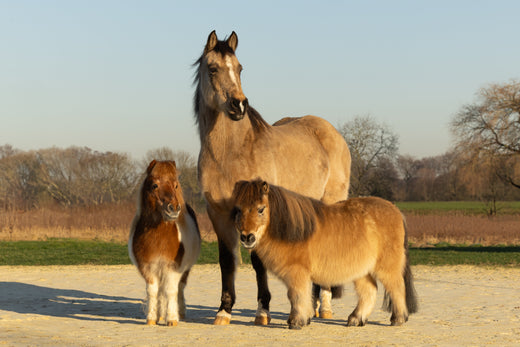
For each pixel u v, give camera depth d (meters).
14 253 21.48
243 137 7.34
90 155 50.44
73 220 29.98
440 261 18.88
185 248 7.33
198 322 7.76
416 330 7.06
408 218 30.75
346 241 6.97
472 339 6.44
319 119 9.25
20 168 50.91
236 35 7.68
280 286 12.55
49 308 9.19
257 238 6.59
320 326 7.32
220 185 7.33
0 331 6.77
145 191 7.14
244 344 6.00
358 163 48.34
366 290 7.43
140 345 5.93
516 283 13.02
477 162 42.38
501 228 28.52
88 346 5.86
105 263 18.31
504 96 42.19
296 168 8.02
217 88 7.11
